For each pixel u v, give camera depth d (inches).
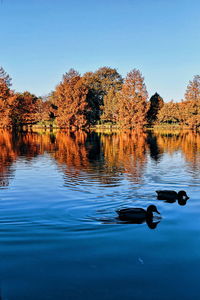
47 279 209.0
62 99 3196.4
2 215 350.3
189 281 206.2
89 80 4284.0
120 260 236.5
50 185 518.9
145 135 2186.3
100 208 379.9
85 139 1744.6
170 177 591.8
